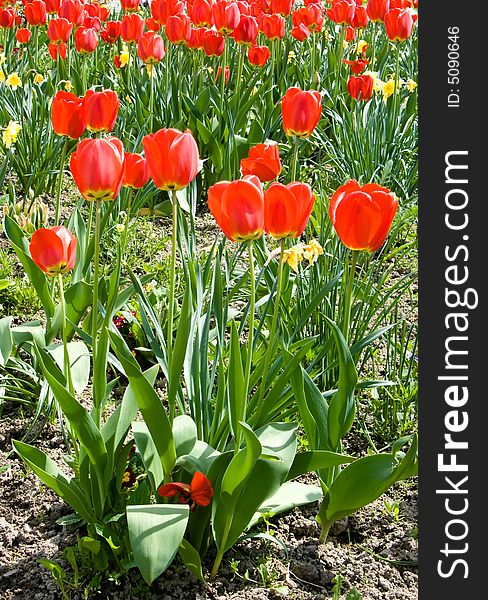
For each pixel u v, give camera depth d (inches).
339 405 70.4
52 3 136.1
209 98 122.2
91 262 89.9
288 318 81.0
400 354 82.5
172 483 68.2
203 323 73.6
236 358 68.4
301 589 70.8
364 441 80.4
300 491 73.2
